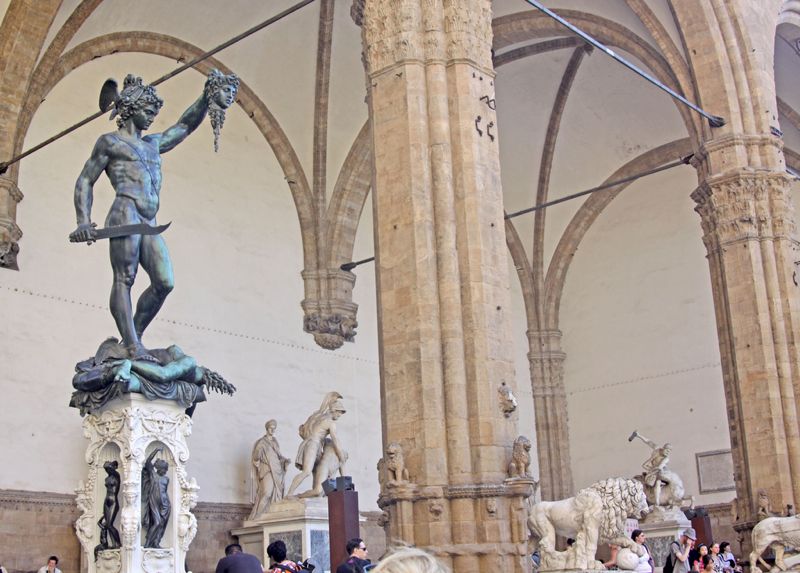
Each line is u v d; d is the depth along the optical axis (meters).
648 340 40.34
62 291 26.73
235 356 30.83
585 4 31.84
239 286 31.61
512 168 39.91
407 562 3.12
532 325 42.09
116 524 10.60
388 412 17.06
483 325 16.95
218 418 29.78
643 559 17.06
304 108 34.16
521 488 16.27
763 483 26.52
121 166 11.39
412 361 16.88
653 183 40.69
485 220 17.52
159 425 10.80
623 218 41.53
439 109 17.81
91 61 28.78
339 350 34.25
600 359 41.56
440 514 16.14
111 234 10.93
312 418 28.67
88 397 10.78
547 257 42.03
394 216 17.61
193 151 31.19
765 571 21.88
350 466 33.41
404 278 17.27
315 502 26.64
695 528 25.38
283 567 13.21
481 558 15.96
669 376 39.59
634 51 31.41
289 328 32.91
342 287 34.34
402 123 17.81
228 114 32.59
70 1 27.05
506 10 33.03
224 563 11.23
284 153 34.06
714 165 28.45
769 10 30.44
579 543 16.53
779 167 28.45
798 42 33.56
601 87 37.47
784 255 27.78
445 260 17.22
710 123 28.47
